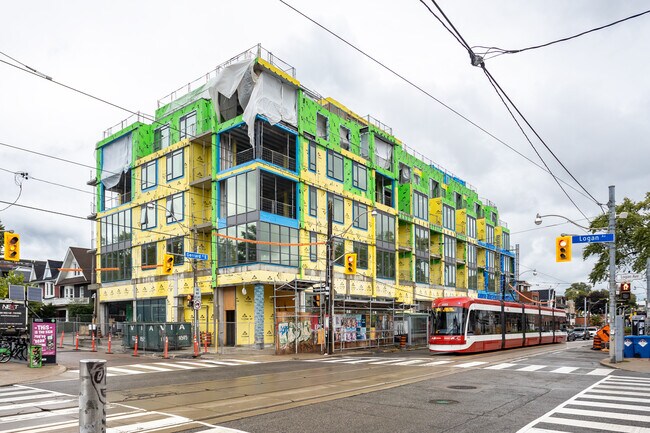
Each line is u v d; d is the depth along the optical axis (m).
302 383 15.47
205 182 36.44
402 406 11.28
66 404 12.00
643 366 20.64
